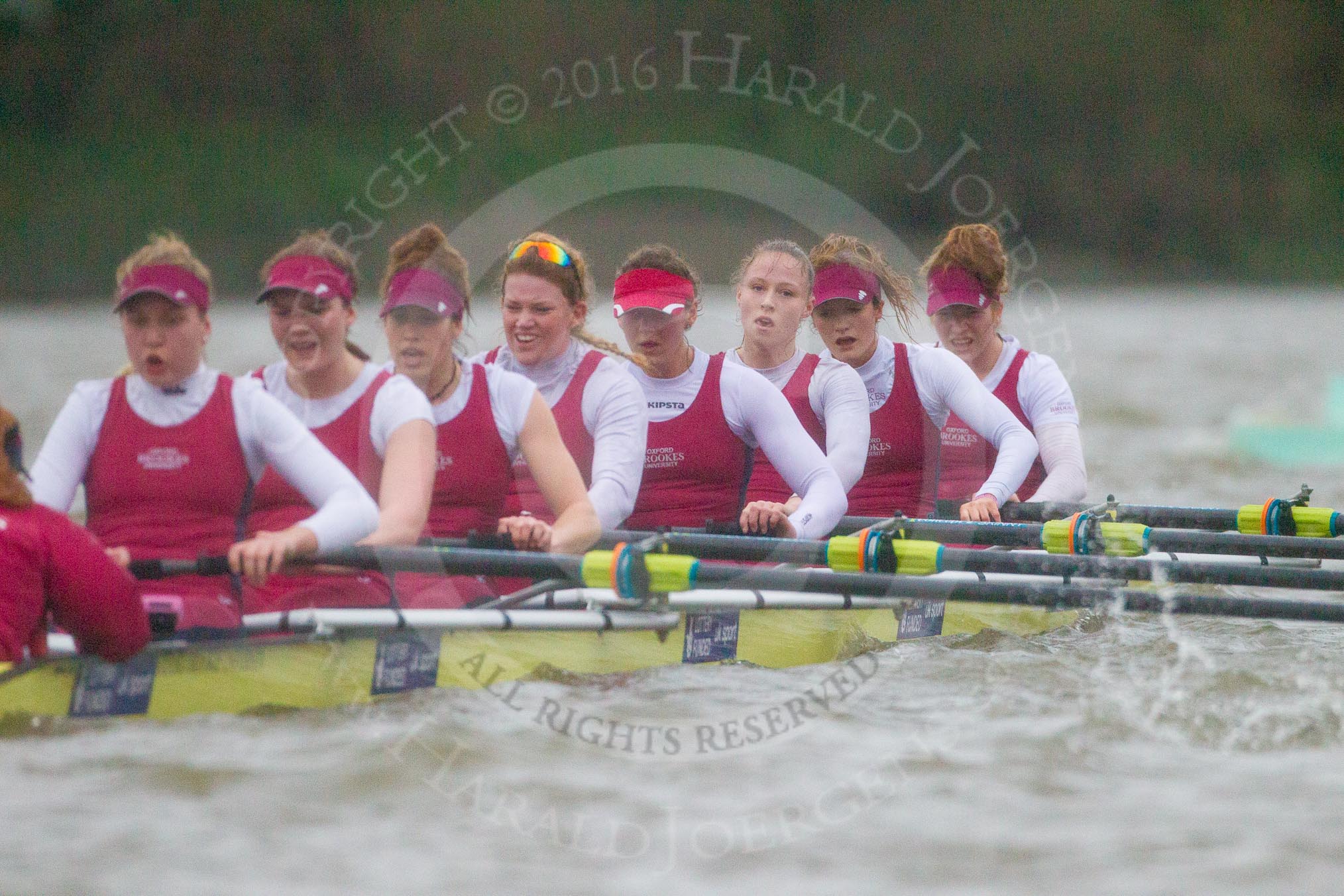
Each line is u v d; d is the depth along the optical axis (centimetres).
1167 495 5297
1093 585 2844
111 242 19625
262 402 2297
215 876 1692
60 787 1927
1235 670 2634
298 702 2288
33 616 2019
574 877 1730
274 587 2480
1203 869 1753
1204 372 10888
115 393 2306
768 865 1769
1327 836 1856
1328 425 7244
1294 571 2834
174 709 2200
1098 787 2039
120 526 2303
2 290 18875
